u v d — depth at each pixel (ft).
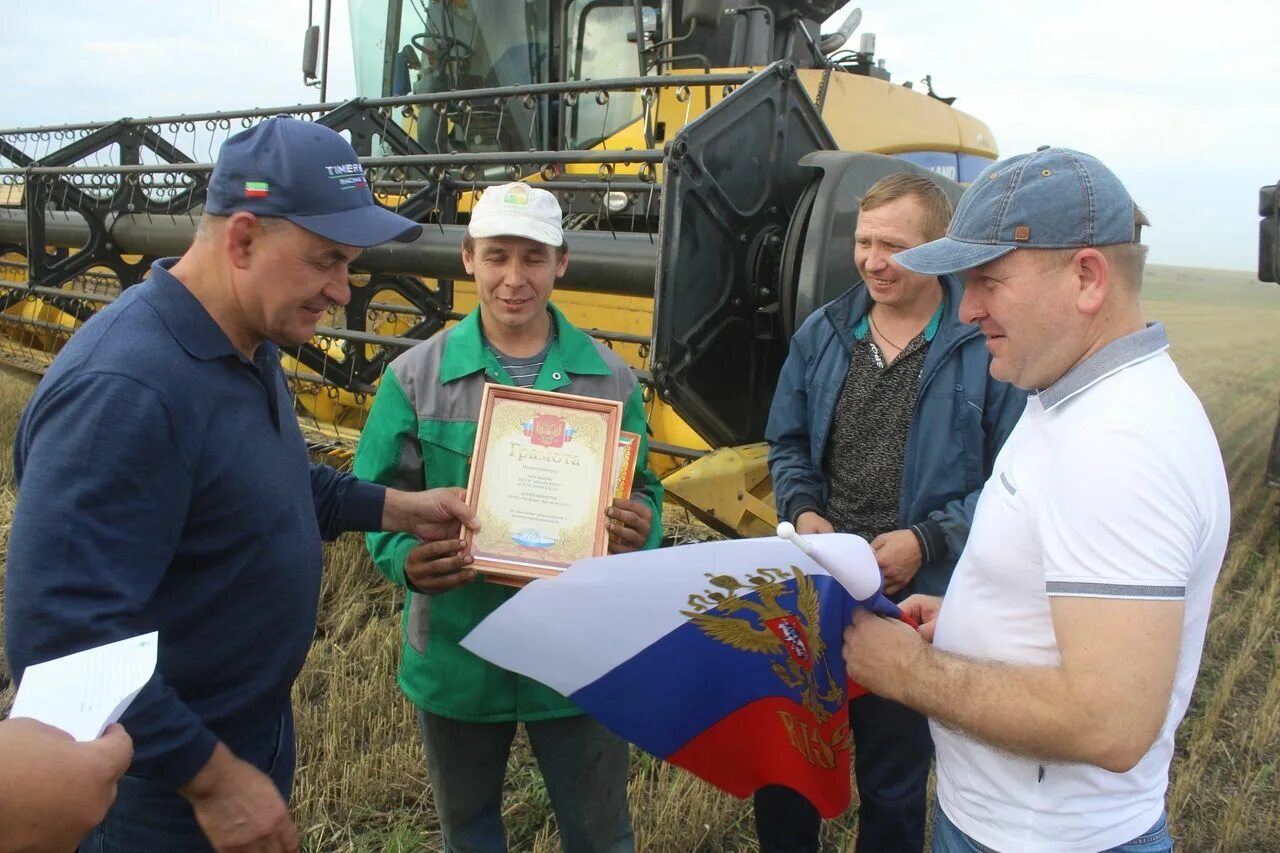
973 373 7.43
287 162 4.95
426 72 19.42
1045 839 4.75
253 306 5.13
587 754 7.38
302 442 5.90
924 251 4.86
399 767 10.34
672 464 15.02
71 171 18.33
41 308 23.80
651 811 9.68
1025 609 4.72
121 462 4.59
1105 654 4.14
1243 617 16.52
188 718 4.65
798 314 11.09
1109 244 4.47
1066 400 4.61
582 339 7.52
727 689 5.95
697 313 11.40
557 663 5.65
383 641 12.92
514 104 18.33
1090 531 4.24
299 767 10.40
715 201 11.41
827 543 4.83
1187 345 72.64
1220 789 11.19
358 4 20.31
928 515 7.71
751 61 17.15
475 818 7.63
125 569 4.62
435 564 6.57
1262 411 40.55
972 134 20.39
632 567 4.98
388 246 15.15
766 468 11.78
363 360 17.10
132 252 19.10
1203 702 13.33
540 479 6.81
